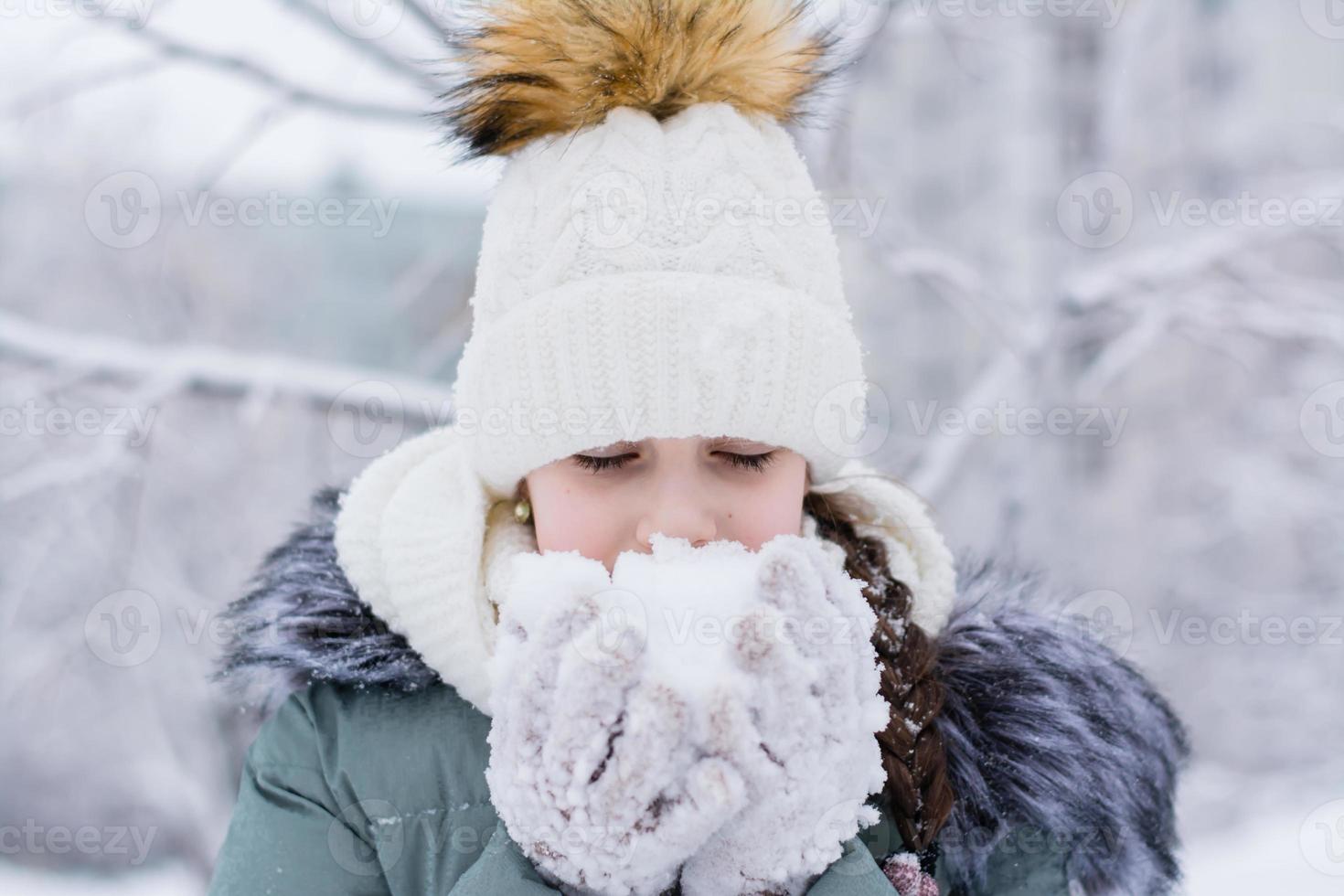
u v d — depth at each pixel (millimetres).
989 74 3809
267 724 1194
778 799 890
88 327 4184
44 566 3328
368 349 4152
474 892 929
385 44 2545
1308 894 3531
